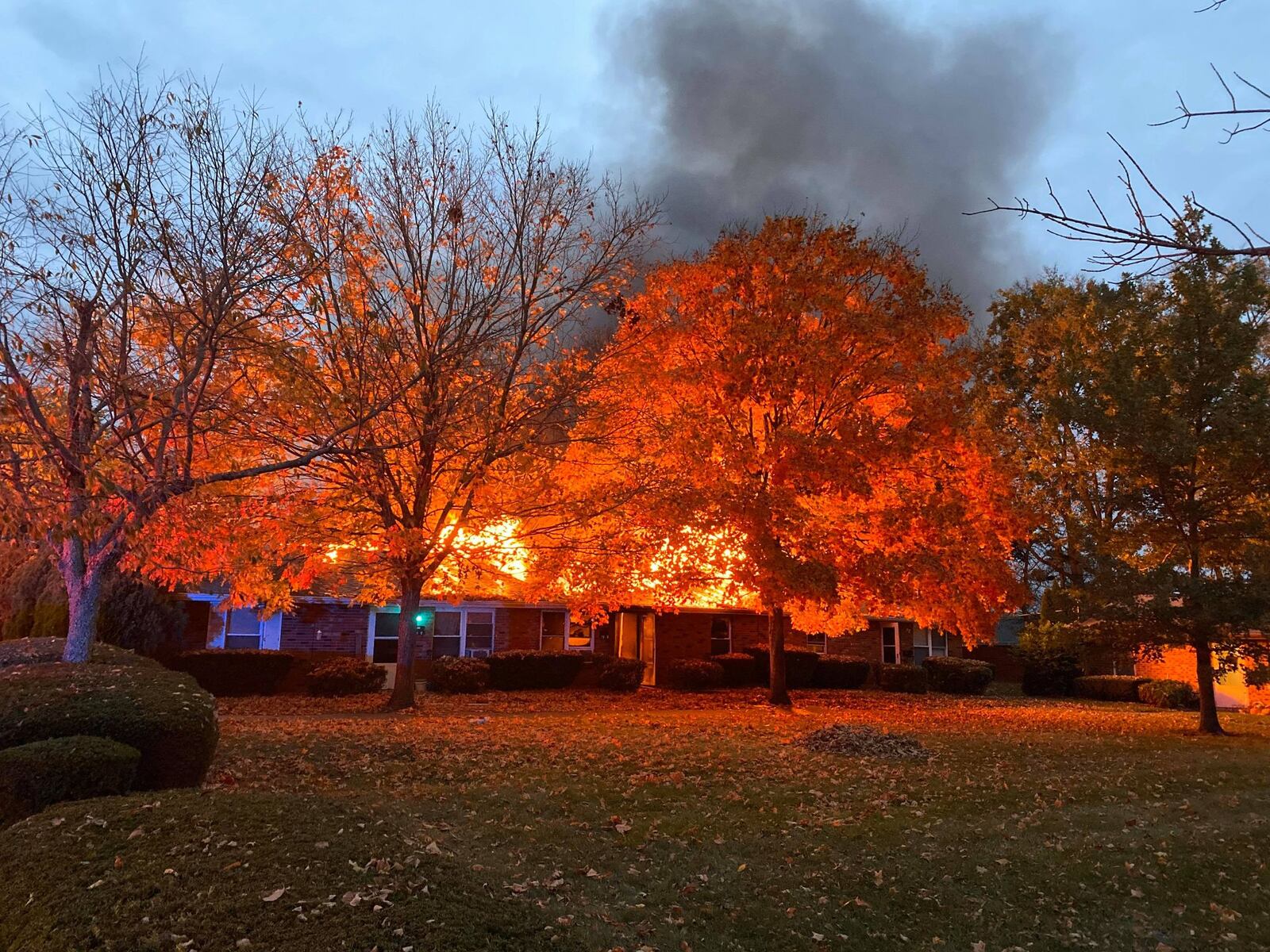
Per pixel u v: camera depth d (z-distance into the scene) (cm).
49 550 1027
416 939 430
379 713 1584
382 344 1149
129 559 1061
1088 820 880
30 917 442
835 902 622
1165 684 2577
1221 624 1555
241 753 1022
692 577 1688
